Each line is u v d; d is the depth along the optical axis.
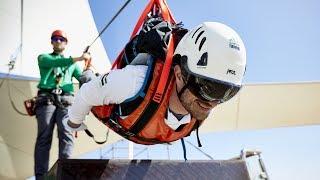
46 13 9.44
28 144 9.03
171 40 2.68
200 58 2.51
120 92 2.62
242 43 2.60
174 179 2.89
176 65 2.67
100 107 2.90
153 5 3.35
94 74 3.90
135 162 2.85
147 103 2.64
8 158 9.16
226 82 2.51
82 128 3.19
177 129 2.91
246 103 10.16
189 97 2.64
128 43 3.06
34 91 8.30
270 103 10.24
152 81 2.61
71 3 9.77
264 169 4.58
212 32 2.54
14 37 8.53
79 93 2.85
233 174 3.06
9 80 8.09
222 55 2.49
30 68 8.93
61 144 5.21
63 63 5.34
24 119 8.51
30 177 10.19
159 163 2.91
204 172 2.99
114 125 2.99
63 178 2.65
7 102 8.20
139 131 2.85
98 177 2.72
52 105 5.33
